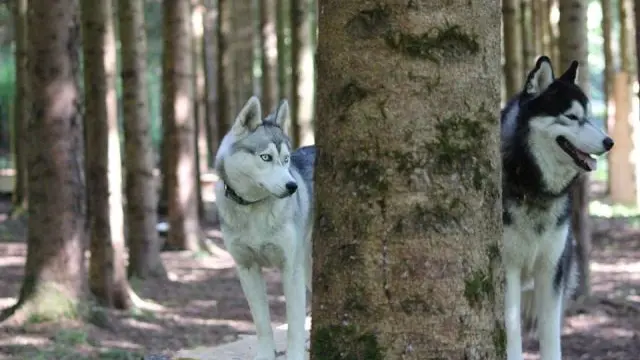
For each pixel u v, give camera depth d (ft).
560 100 21.03
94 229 38.37
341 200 11.28
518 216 21.39
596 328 37.32
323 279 11.50
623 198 81.97
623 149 81.61
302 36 53.78
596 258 57.67
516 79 49.52
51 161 33.37
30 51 33.17
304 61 53.83
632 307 40.40
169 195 57.52
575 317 38.96
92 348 31.63
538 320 22.66
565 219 21.79
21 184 72.59
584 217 39.65
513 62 49.42
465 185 11.09
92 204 38.50
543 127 20.98
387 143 11.00
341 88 11.26
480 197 11.23
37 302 33.30
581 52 40.16
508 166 21.49
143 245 47.96
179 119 56.65
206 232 69.51
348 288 11.23
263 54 70.23
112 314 37.06
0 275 48.49
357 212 11.15
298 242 23.08
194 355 26.17
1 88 104.37
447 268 11.02
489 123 11.35
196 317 39.40
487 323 11.33
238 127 22.57
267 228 22.53
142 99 46.91
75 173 33.94
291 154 24.68
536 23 81.10
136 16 45.52
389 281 11.03
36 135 33.37
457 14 10.99
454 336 11.06
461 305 11.09
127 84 46.60
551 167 21.15
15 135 73.31
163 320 38.06
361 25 11.10
